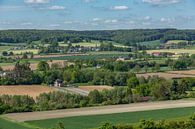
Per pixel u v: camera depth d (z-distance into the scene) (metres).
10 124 125.00
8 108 149.38
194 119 115.69
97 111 151.88
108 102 169.00
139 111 151.12
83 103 163.62
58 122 125.25
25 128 117.19
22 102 158.88
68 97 165.12
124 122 121.94
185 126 111.94
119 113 146.62
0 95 167.00
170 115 137.62
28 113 147.62
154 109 156.25
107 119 132.25
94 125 120.12
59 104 158.62
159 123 110.00
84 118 135.62
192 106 163.12
